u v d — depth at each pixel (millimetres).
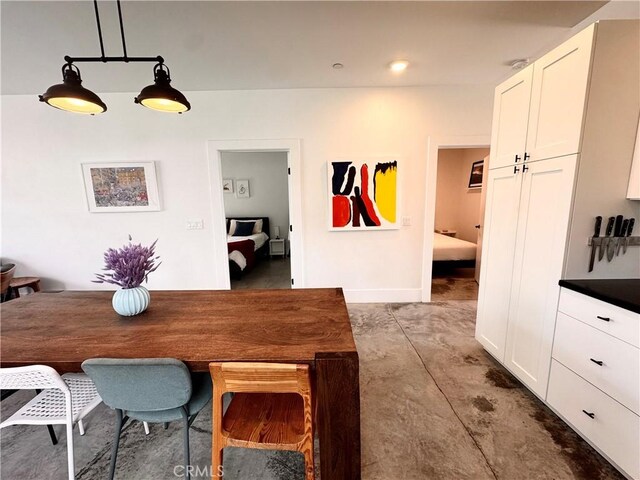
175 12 1740
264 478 1327
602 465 1341
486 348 2223
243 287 4336
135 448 1489
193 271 3480
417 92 3084
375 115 3131
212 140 3189
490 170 2092
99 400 1327
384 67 2568
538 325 1683
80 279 3473
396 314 3133
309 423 1049
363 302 3508
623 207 1463
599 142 1396
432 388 1913
